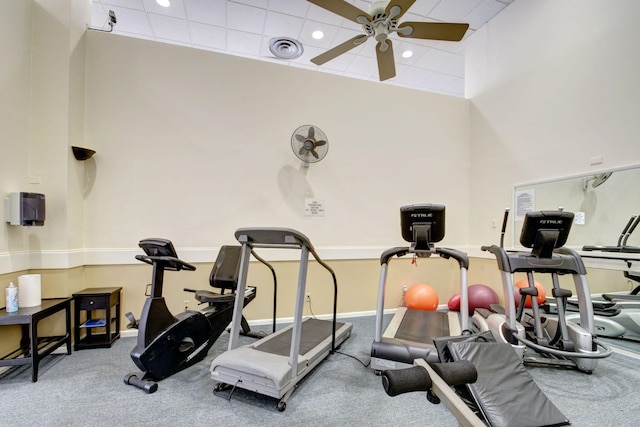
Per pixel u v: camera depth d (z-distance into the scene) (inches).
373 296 164.9
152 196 134.5
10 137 102.8
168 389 86.0
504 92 167.2
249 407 78.0
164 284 134.1
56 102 115.4
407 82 238.4
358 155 165.6
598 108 124.4
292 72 155.4
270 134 150.8
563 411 76.4
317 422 72.4
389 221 170.2
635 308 113.9
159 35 183.5
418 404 79.9
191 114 140.3
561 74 139.0
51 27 116.3
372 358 96.7
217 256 127.3
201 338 102.7
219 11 163.2
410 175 175.5
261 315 146.2
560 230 96.8
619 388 87.7
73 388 86.0
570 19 135.9
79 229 123.1
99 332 127.0
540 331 100.1
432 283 176.7
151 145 135.0
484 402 65.6
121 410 75.9
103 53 130.5
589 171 126.6
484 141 178.4
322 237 157.6
